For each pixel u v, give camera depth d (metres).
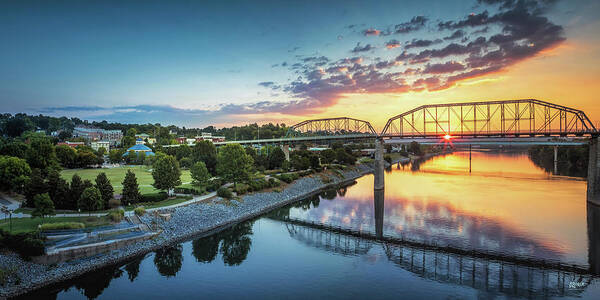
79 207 62.50
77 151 159.00
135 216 65.19
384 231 73.06
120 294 44.34
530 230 70.75
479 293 45.34
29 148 105.50
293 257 58.31
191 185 97.44
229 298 43.53
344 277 50.12
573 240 64.44
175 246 61.34
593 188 92.06
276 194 105.25
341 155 180.50
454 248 61.88
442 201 99.81
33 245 46.84
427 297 44.00
